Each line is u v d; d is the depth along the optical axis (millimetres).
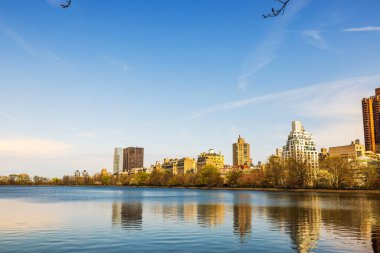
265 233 36719
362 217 51031
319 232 37188
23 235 35750
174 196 132625
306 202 87688
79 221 47281
